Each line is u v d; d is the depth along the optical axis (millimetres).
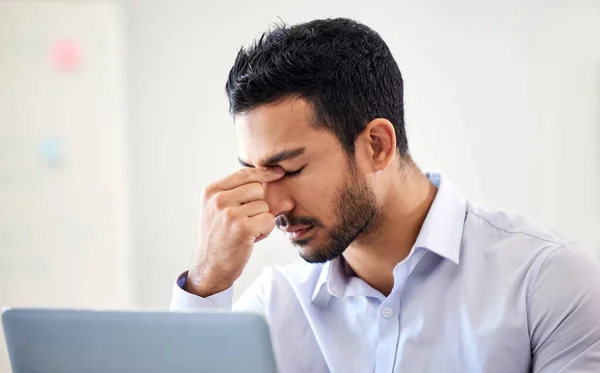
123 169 2881
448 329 1271
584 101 2662
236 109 1214
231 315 835
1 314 928
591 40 2641
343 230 1242
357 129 1226
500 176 2770
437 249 1279
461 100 2789
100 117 2857
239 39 2953
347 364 1341
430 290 1298
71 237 2883
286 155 1193
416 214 1319
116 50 2846
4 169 2885
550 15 2684
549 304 1201
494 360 1221
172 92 2996
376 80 1251
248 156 1231
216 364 852
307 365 1404
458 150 2801
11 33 2846
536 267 1231
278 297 1455
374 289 1332
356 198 1236
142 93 3004
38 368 929
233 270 1273
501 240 1305
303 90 1175
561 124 2689
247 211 1242
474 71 2773
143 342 871
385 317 1308
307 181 1210
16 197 2885
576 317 1179
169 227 3025
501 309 1236
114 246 2881
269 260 2904
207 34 2973
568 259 1224
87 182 2871
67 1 2838
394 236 1311
